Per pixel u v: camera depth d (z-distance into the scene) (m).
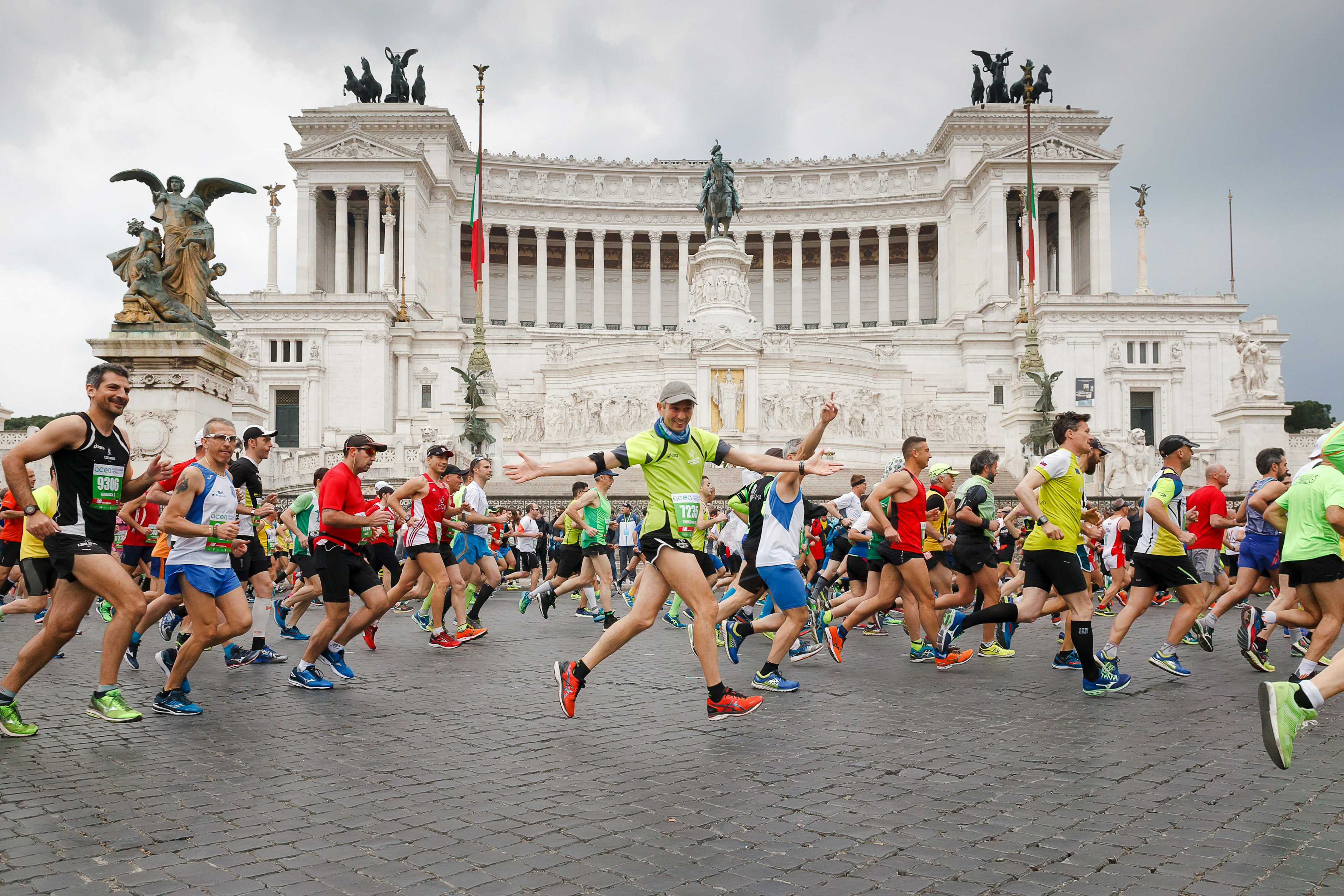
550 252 123.19
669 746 9.77
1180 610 13.75
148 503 14.04
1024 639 19.14
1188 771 8.77
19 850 6.68
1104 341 89.38
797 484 12.90
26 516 9.71
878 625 20.53
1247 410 52.59
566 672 10.80
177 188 23.88
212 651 16.97
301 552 18.34
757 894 5.99
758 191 117.06
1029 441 50.75
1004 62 120.88
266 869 6.36
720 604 15.76
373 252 106.38
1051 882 6.16
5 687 10.05
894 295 121.62
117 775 8.61
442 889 6.05
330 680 13.75
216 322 87.81
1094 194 105.62
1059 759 9.22
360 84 118.69
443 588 17.47
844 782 8.43
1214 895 5.96
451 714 11.40
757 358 65.75
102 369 10.27
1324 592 12.09
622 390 67.31
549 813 7.55
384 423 88.06
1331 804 7.75
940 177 115.00
